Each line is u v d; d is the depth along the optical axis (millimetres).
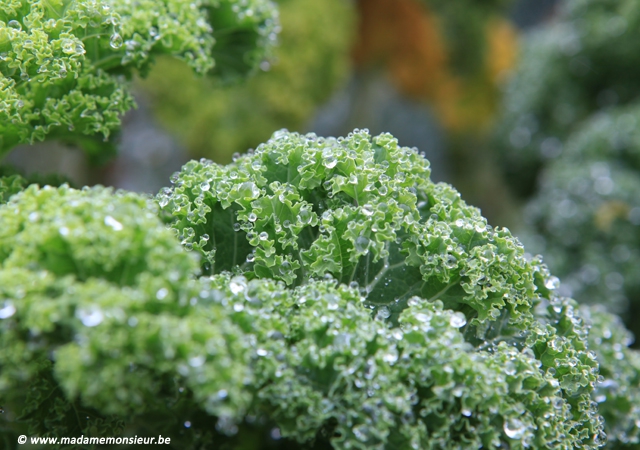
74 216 677
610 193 1463
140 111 2172
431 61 2520
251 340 690
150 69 804
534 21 3283
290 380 691
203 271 739
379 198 734
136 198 692
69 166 1877
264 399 693
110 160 833
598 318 834
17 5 751
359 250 728
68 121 771
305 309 709
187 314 667
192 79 2002
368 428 690
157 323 657
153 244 670
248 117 2045
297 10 2070
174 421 719
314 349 694
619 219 1445
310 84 2100
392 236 729
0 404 722
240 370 666
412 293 737
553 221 1493
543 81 1829
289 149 744
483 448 707
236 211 746
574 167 1554
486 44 2580
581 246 1469
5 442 731
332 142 756
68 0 761
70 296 661
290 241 731
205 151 2064
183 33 800
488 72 2621
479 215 752
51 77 753
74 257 669
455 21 2531
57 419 722
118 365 656
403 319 711
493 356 716
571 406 740
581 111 1812
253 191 734
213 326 667
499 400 701
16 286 666
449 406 698
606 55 1736
